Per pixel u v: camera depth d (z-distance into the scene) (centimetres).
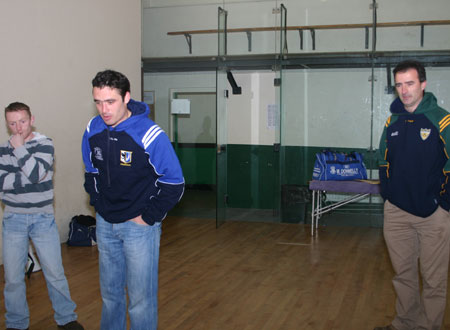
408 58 680
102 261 240
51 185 293
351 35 694
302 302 362
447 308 340
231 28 743
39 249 288
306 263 474
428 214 261
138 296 233
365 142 702
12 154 281
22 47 477
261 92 755
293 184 725
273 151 750
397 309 290
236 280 416
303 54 712
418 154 263
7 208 285
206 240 581
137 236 230
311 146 721
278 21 723
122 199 227
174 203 228
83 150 241
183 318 329
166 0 795
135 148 221
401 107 274
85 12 562
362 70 695
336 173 623
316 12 703
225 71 702
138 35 662
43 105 507
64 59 534
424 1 668
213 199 763
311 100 716
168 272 441
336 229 659
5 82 459
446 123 256
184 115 773
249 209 765
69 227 545
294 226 680
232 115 767
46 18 507
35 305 351
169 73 777
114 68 616
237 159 767
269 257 498
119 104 217
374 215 681
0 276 420
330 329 311
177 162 226
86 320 325
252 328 312
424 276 269
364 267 459
